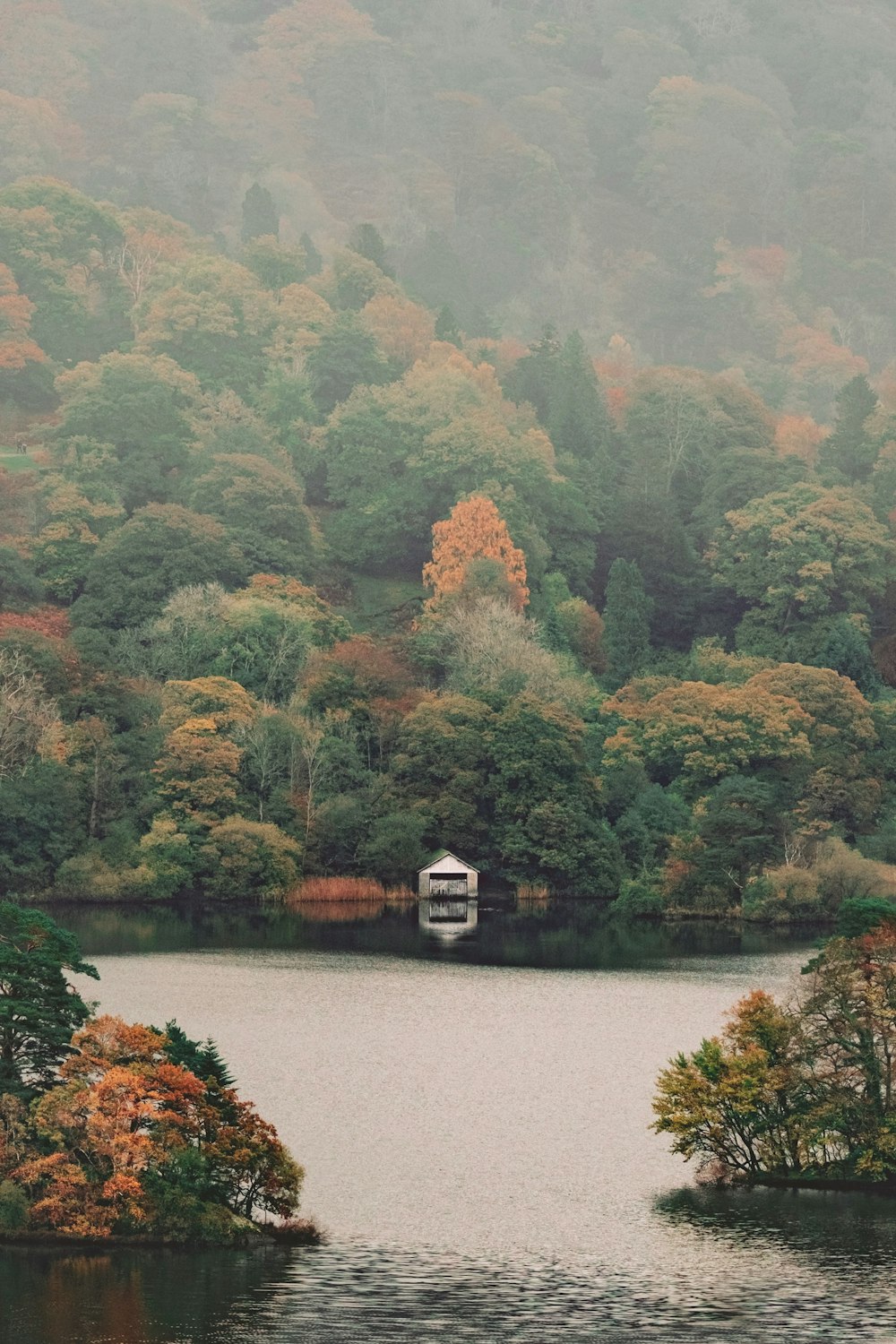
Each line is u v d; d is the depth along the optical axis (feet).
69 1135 215.72
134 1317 192.54
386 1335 189.37
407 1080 293.84
